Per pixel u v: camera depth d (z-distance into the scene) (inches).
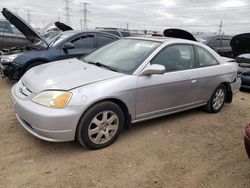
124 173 131.4
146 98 164.1
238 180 133.7
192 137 175.8
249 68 316.2
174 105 185.2
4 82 296.2
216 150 161.6
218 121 207.9
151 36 205.3
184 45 191.6
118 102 154.2
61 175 126.4
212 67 208.4
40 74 159.2
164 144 163.0
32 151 144.8
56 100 134.0
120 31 405.4
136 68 160.7
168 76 173.6
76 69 163.3
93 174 128.8
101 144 150.5
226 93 232.4
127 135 170.6
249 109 246.4
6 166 130.3
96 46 302.5
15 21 293.9
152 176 131.0
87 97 138.1
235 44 345.7
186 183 128.2
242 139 179.9
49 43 292.0
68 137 137.9
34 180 121.7
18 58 270.5
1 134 160.9
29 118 137.3
